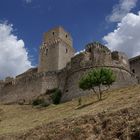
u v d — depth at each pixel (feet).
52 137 92.63
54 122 103.86
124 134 73.92
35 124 133.28
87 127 86.43
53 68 298.35
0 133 127.44
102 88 198.08
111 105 119.34
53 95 232.53
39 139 95.86
